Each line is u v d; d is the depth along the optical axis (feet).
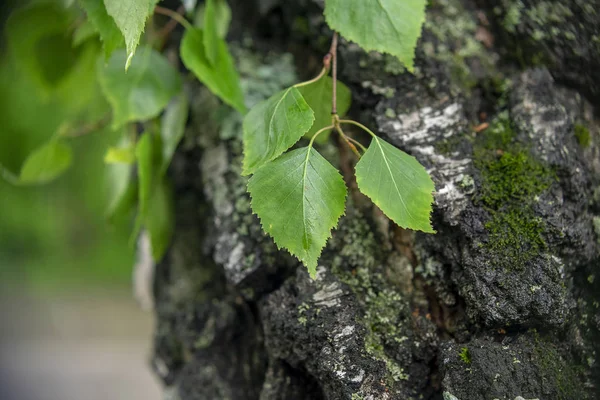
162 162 1.80
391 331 1.56
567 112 1.59
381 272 1.61
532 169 1.55
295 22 1.79
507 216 1.52
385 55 1.65
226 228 1.68
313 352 1.55
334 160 1.68
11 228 4.14
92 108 1.95
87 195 3.92
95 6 1.51
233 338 1.78
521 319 1.48
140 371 4.63
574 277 1.54
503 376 1.46
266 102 1.48
